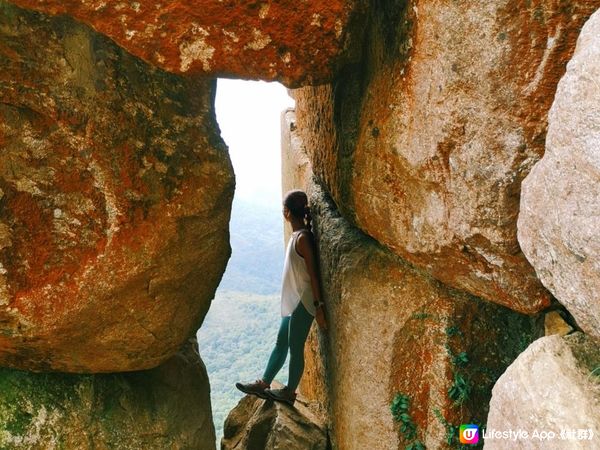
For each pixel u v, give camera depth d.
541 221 1.79
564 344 1.80
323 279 3.87
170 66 2.48
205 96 3.11
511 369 1.87
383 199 2.85
